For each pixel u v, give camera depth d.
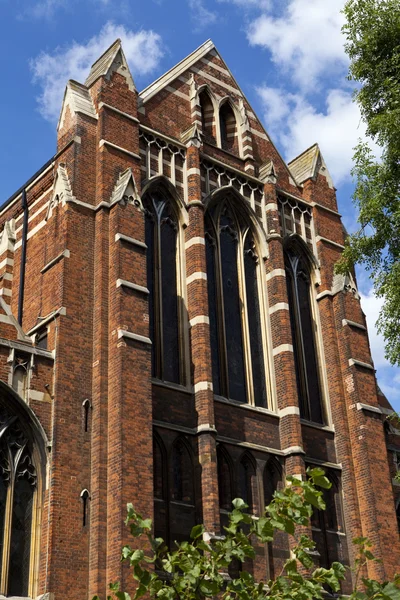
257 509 32.47
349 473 36.12
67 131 34.44
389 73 32.41
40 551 26.12
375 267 30.78
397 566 34.44
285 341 36.31
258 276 38.38
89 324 30.42
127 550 14.45
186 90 39.88
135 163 34.50
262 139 42.28
